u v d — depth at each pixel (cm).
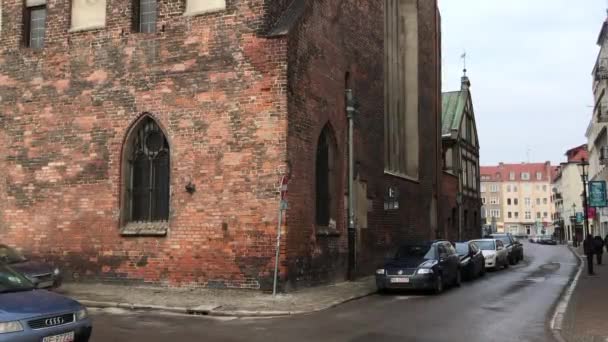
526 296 1675
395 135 2672
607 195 3562
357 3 2158
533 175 14588
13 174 1861
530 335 1044
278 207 1562
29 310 744
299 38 1670
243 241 1586
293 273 1603
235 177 1608
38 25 1920
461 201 4128
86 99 1788
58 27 1845
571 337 1001
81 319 802
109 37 1777
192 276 1623
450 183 3828
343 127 1989
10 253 1562
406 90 2864
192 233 1634
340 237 1944
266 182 1579
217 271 1602
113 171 1734
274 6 1664
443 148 4209
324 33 1850
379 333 1050
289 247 1584
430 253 1822
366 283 1927
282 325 1145
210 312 1303
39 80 1853
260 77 1608
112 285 1698
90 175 1764
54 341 752
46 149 1825
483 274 2497
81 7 1839
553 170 14538
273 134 1583
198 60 1672
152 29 1780
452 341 980
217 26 1662
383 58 2433
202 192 1634
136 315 1282
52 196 1805
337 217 1934
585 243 2509
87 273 1736
